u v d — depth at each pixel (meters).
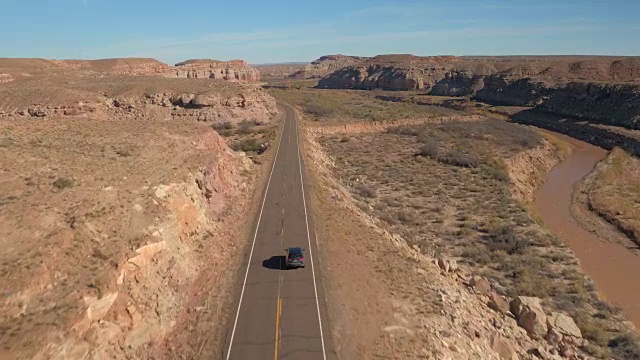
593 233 44.25
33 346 14.02
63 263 17.77
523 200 52.19
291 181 43.66
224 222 31.61
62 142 32.31
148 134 38.16
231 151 47.41
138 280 19.45
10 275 16.16
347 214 35.88
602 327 25.50
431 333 19.89
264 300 21.55
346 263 26.16
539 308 24.83
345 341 18.62
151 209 24.00
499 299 25.23
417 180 56.09
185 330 19.25
